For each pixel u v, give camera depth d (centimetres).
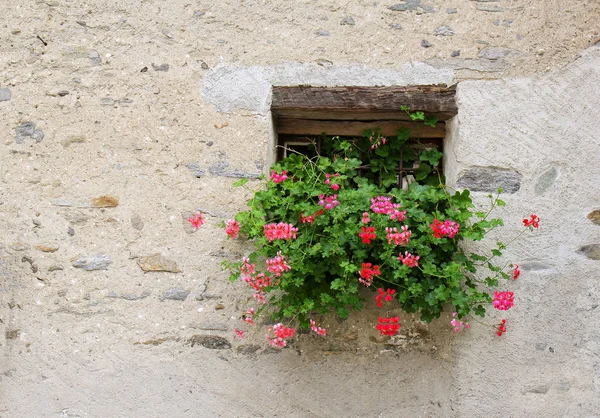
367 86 293
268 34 297
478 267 281
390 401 280
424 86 291
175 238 290
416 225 258
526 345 279
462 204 259
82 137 296
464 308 256
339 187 277
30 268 291
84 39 300
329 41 296
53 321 289
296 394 282
